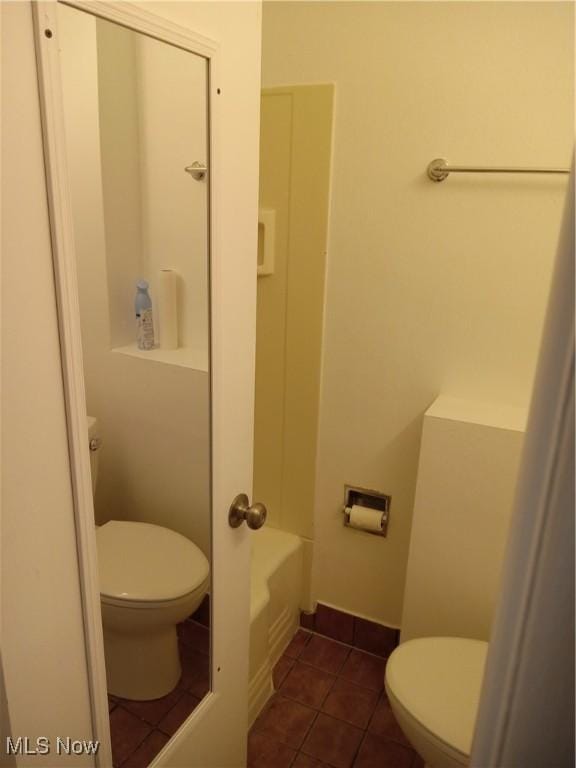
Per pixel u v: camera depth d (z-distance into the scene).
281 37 1.61
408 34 1.47
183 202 0.83
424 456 1.55
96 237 0.70
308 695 1.81
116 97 0.69
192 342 0.90
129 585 0.89
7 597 0.65
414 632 1.71
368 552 1.91
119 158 0.71
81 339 0.68
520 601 0.51
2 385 0.60
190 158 0.82
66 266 0.64
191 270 0.87
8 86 0.56
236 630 1.20
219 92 0.83
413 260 1.61
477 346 1.59
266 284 1.80
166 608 0.98
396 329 1.68
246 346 1.03
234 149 0.90
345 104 1.58
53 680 0.73
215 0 0.80
